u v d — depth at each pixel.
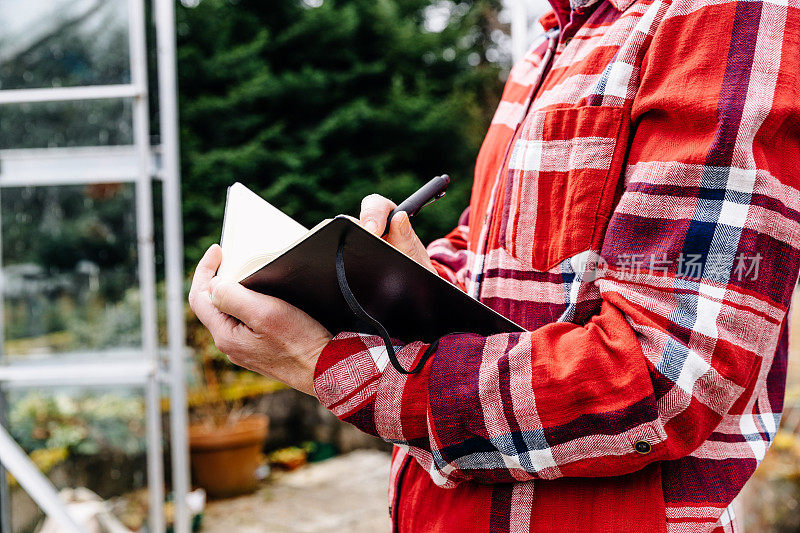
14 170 2.35
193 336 4.07
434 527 0.61
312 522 3.36
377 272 0.51
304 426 4.58
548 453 0.50
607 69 0.58
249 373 4.38
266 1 4.81
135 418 2.36
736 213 0.49
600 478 0.55
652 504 0.54
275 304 0.54
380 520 3.35
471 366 0.52
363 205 0.63
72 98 2.20
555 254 0.59
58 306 2.39
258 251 0.61
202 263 0.62
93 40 2.20
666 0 0.56
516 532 0.56
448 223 5.14
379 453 4.41
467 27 5.52
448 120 5.15
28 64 2.21
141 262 2.28
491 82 5.83
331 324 0.57
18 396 2.28
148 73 2.30
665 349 0.49
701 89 0.52
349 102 5.02
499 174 0.70
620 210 0.54
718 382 0.48
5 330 2.38
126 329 2.39
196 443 3.72
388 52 5.15
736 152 0.49
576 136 0.59
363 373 0.54
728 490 0.56
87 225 2.38
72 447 2.34
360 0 4.98
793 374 3.04
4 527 2.02
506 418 0.51
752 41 0.51
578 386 0.50
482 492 0.58
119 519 2.33
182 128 4.49
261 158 4.58
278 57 4.95
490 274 0.66
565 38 0.68
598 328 0.52
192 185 4.50
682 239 0.51
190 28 4.50
